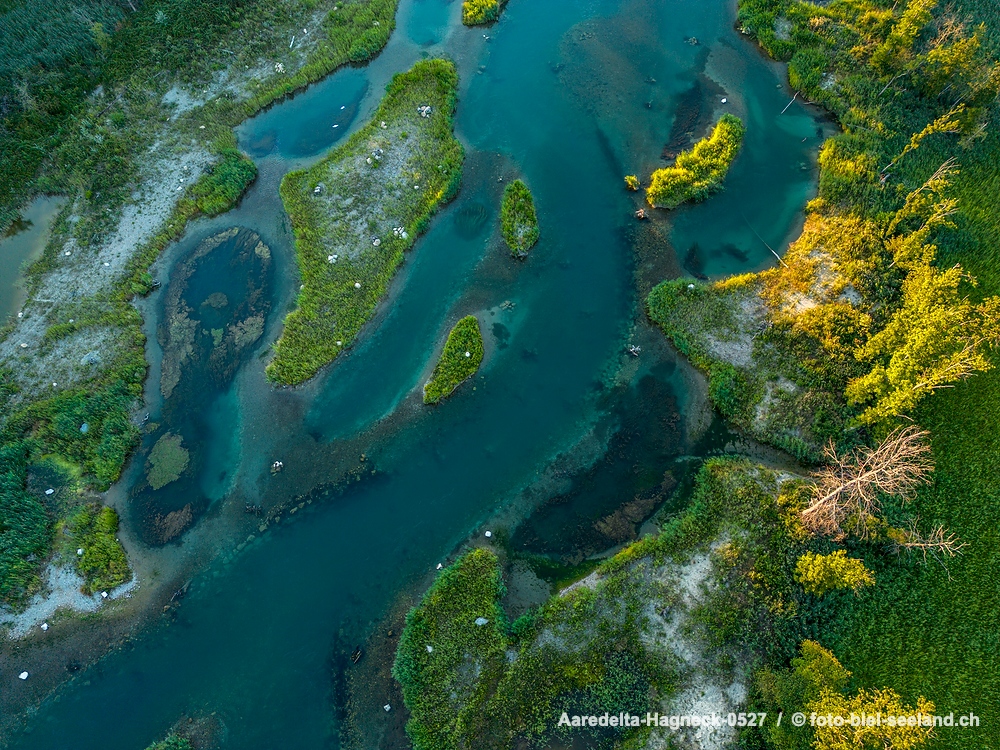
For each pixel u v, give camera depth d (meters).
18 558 27.02
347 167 37.31
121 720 24.89
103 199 36.94
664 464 28.36
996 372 28.53
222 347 32.41
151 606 26.81
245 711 24.84
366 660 25.41
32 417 30.20
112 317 33.09
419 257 34.91
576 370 31.12
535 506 27.84
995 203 33.66
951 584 24.50
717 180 35.81
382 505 28.48
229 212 37.00
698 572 25.19
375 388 31.16
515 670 23.98
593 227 35.41
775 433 28.23
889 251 31.64
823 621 24.11
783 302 31.28
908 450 22.31
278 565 27.55
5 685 25.34
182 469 29.53
